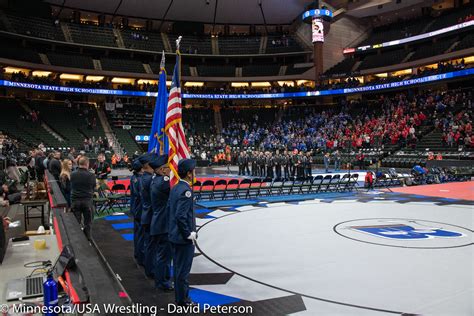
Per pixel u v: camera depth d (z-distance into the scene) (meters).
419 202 14.95
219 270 6.80
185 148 6.82
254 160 26.94
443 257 7.36
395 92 47.34
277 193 17.94
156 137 8.26
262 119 49.69
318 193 18.39
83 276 3.25
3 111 36.91
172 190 5.19
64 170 9.91
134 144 39.88
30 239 7.19
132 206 7.43
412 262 7.07
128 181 21.44
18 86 37.69
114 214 12.68
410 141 32.69
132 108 46.47
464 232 9.55
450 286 5.82
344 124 40.91
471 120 30.98
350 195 17.50
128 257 7.72
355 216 11.98
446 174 23.61
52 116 39.97
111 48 47.75
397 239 8.85
